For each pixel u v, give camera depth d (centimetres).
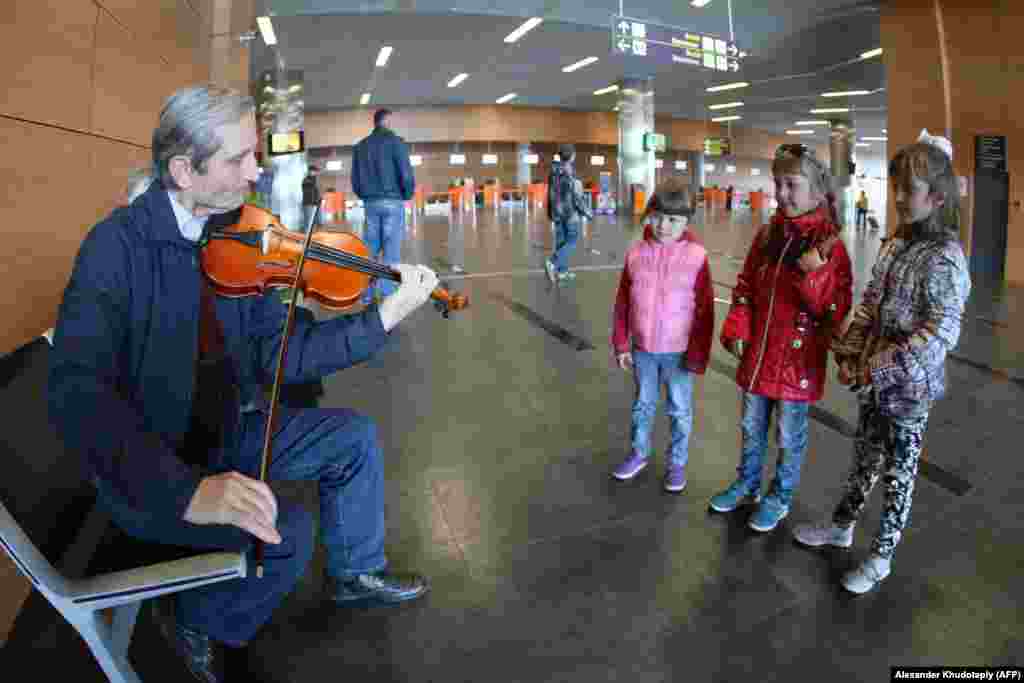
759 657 158
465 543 210
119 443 98
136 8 309
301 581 188
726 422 319
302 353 156
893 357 168
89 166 236
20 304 175
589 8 1175
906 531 219
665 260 229
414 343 465
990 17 870
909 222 171
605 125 2912
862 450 195
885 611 176
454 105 2678
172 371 117
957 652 160
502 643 163
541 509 232
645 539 212
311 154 2656
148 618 167
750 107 2550
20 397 117
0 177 168
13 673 144
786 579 190
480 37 1402
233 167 115
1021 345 471
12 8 179
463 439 296
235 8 680
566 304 597
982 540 212
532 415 327
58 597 96
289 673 152
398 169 539
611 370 403
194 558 104
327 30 1301
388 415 326
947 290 161
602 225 1656
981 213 870
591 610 176
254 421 155
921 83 957
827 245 189
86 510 131
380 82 1977
